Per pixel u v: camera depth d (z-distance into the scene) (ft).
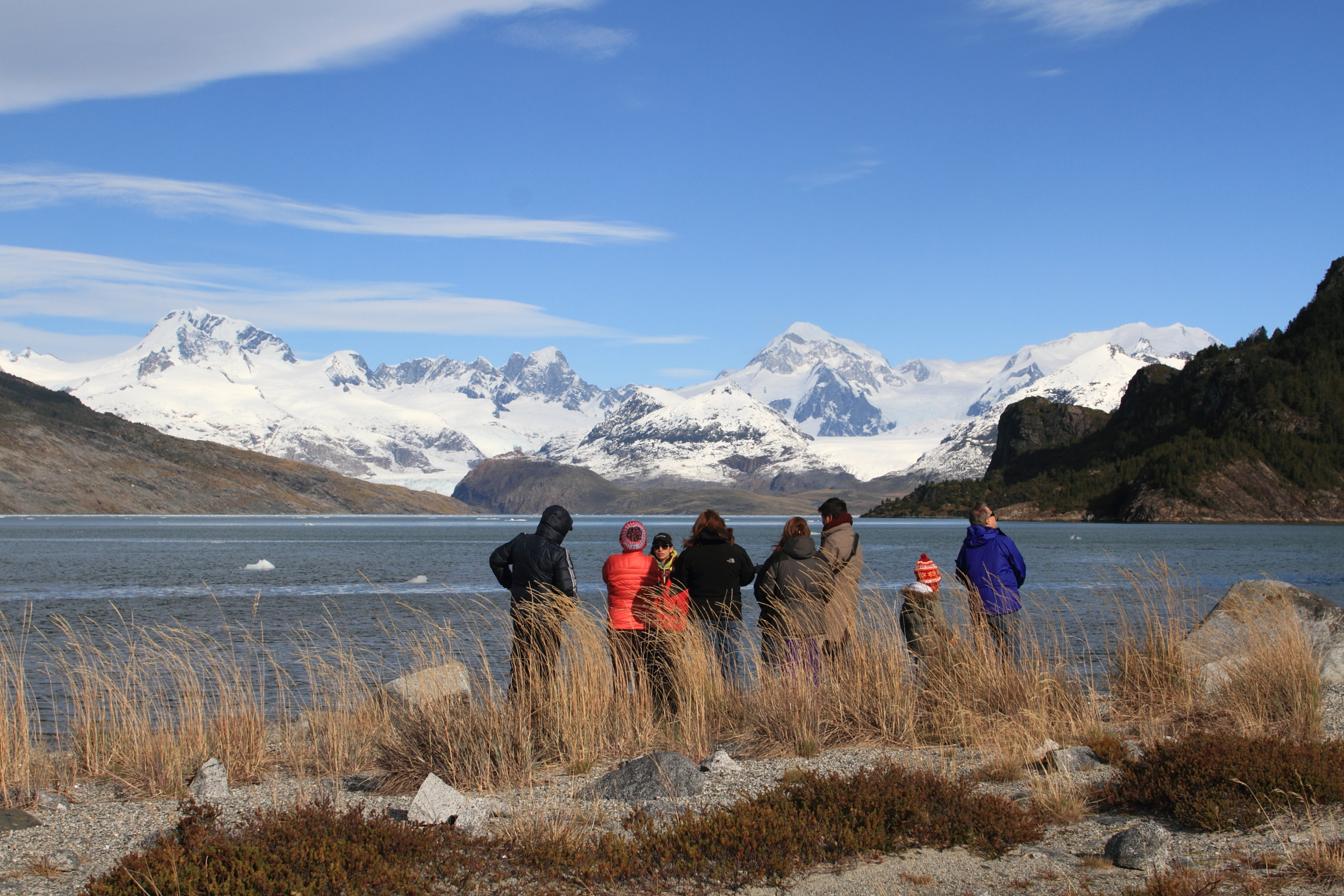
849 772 27.91
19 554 277.44
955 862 20.95
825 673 35.37
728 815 22.39
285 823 21.61
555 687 32.40
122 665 42.75
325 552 302.45
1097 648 54.08
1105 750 29.27
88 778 31.37
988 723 32.83
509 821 24.00
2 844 23.50
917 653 37.47
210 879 18.80
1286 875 19.11
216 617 109.50
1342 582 151.84
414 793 28.19
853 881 19.93
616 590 35.86
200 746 32.37
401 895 19.25
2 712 31.24
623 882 20.13
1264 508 645.92
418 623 94.53
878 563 219.82
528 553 33.83
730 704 35.86
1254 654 36.83
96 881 19.65
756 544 360.89
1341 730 32.45
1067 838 22.38
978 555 38.27
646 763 27.30
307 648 69.92
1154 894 18.03
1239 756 24.09
